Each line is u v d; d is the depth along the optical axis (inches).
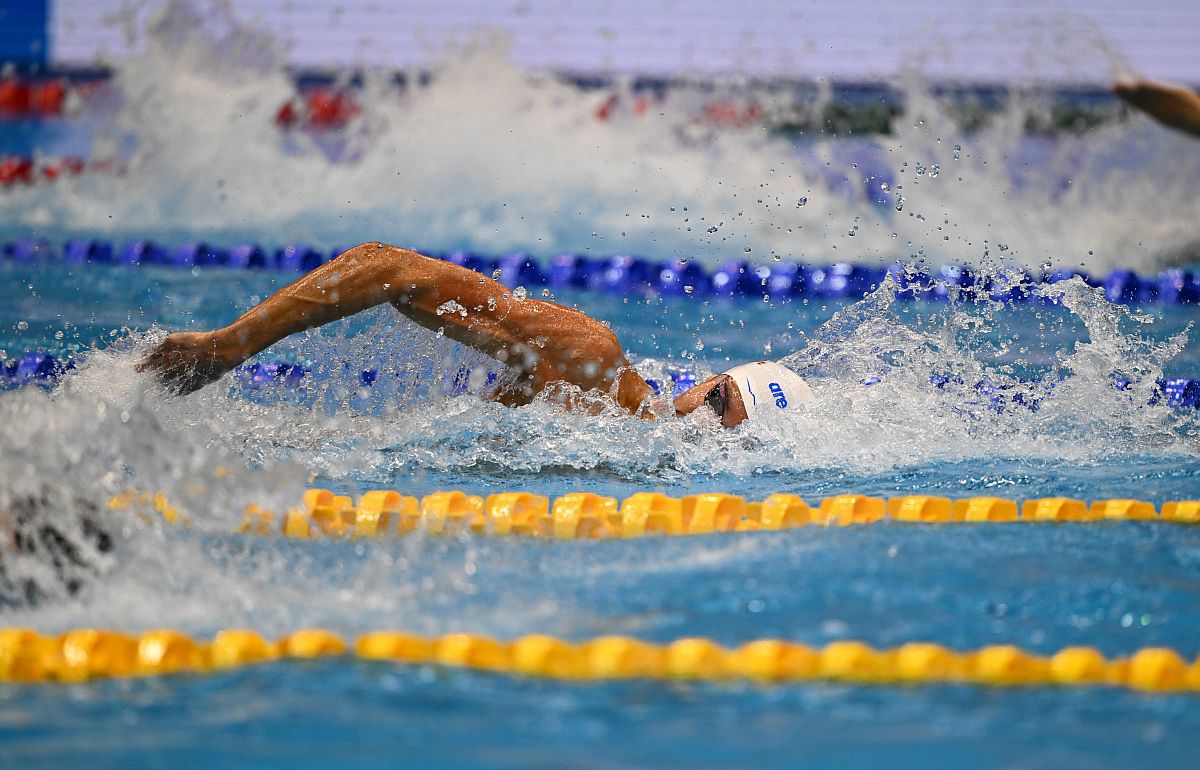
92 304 814.5
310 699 235.8
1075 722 227.8
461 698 237.3
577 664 254.2
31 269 961.5
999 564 338.0
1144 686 248.4
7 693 238.2
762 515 390.6
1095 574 329.7
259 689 241.1
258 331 447.2
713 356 725.9
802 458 489.7
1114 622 291.4
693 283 978.1
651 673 252.2
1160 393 584.7
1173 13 1545.3
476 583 315.9
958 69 1569.9
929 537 367.9
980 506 398.3
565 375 468.8
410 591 308.3
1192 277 932.0
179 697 236.7
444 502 395.2
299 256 1014.4
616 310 893.2
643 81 1600.6
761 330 818.2
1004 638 279.0
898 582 320.8
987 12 1576.0
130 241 1074.7
